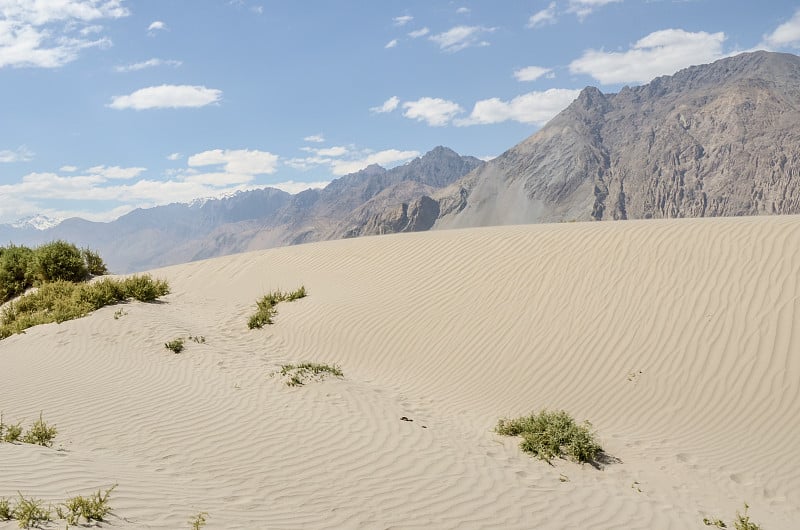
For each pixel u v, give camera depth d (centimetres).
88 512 456
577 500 670
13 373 1079
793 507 699
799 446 828
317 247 2238
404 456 747
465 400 1070
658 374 1042
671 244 1374
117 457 678
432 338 1313
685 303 1175
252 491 613
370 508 596
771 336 1032
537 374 1122
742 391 959
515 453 816
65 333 1330
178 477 627
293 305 1631
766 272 1173
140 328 1384
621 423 945
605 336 1170
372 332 1381
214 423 839
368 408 941
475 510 613
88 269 2369
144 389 995
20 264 2186
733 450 840
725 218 1565
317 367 1122
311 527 533
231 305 1767
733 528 637
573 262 1438
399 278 1647
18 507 441
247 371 1134
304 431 820
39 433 715
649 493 718
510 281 1452
